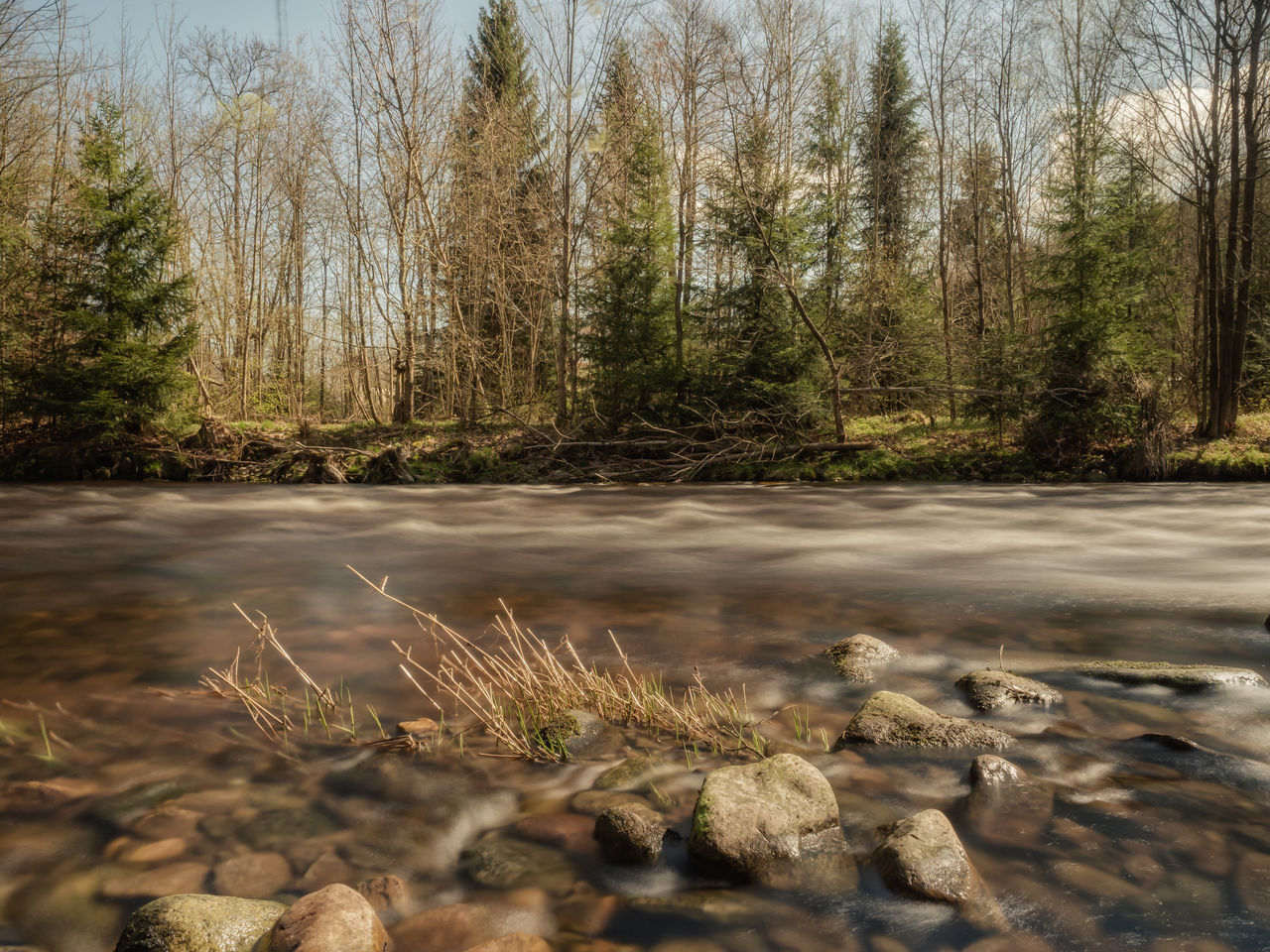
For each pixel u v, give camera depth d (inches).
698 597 271.4
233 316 1238.9
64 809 120.9
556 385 1122.0
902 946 85.8
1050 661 189.5
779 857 102.7
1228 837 107.5
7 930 92.4
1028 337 812.0
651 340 858.8
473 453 829.8
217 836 113.2
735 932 89.5
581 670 164.7
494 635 223.0
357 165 1086.4
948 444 825.5
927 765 131.7
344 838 112.6
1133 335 770.8
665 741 147.4
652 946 87.0
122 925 93.8
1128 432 743.1
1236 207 743.1
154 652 206.8
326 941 82.0
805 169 941.2
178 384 821.9
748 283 810.8
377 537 427.8
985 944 85.7
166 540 415.8
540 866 104.3
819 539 411.5
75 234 791.7
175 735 150.5
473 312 1052.5
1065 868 100.1
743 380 813.2
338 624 236.5
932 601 259.9
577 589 287.6
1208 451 724.0
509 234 1034.7
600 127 946.1
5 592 282.8
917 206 1151.6
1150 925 88.2
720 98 892.6
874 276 900.0
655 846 106.4
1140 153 885.8
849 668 183.0
